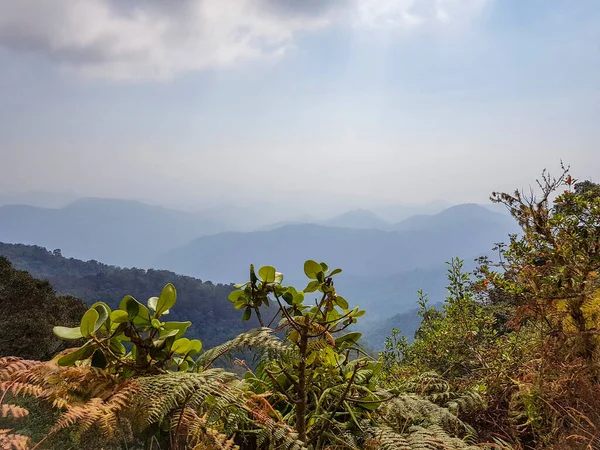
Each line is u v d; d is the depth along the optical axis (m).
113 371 1.25
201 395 1.05
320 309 1.73
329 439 1.64
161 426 1.14
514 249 2.98
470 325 4.07
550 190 2.90
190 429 1.08
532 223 2.94
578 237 2.68
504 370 2.70
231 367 1.55
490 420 2.37
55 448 0.88
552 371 2.29
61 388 0.99
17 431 0.87
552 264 2.70
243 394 1.22
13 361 1.06
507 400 2.53
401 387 2.32
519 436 2.26
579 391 2.09
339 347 1.92
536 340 2.73
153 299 1.45
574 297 2.48
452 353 3.98
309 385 1.75
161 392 1.03
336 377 1.83
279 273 1.81
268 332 1.51
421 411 1.75
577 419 1.99
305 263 1.74
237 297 1.78
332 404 1.80
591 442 1.75
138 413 0.99
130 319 1.27
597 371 2.14
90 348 1.19
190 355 1.45
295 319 1.64
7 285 10.80
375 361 1.97
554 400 2.15
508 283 2.95
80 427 0.84
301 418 1.55
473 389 2.36
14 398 0.95
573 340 2.38
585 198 2.93
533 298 2.71
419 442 1.43
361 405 1.76
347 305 1.75
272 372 1.75
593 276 2.57
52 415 0.96
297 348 1.62
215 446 1.11
